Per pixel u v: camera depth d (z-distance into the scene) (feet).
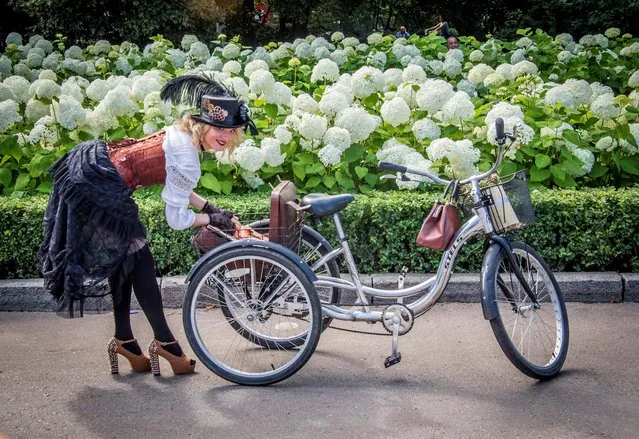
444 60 33.65
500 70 26.27
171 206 12.77
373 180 19.71
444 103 20.84
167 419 12.09
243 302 13.65
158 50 35.50
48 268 12.92
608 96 20.83
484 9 76.38
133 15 55.67
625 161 20.33
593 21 62.90
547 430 11.50
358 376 13.61
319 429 11.68
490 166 19.60
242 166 18.79
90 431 11.73
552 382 13.17
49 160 20.04
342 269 18.25
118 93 20.90
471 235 13.53
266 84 21.59
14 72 30.86
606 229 17.79
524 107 22.35
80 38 58.13
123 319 13.67
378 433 11.52
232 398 12.82
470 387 13.06
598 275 17.35
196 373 13.88
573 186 19.56
